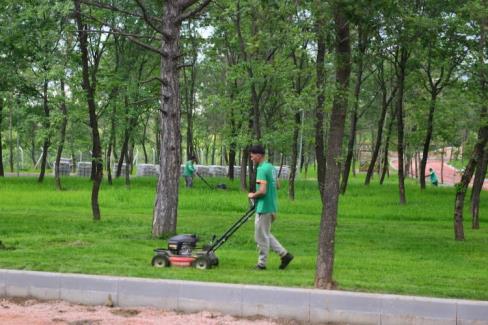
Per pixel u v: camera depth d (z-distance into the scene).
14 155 70.88
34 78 19.52
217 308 7.60
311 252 11.95
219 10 19.66
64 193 25.97
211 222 16.73
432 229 17.00
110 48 26.42
